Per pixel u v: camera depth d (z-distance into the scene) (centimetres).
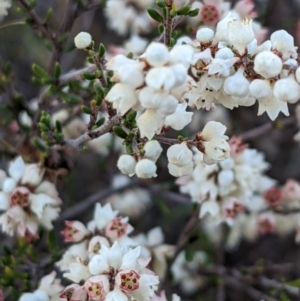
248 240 37
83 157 37
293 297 33
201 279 36
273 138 41
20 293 27
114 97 19
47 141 25
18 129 32
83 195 38
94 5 28
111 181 35
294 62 20
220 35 21
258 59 20
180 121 21
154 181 35
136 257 22
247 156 28
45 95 28
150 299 23
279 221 34
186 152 21
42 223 27
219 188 28
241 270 33
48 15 27
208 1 28
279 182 42
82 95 29
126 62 20
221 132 22
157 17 23
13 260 27
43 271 28
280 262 41
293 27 38
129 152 21
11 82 30
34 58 39
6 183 26
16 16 35
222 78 21
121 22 34
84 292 22
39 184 27
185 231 30
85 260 24
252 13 29
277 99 21
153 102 19
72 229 26
